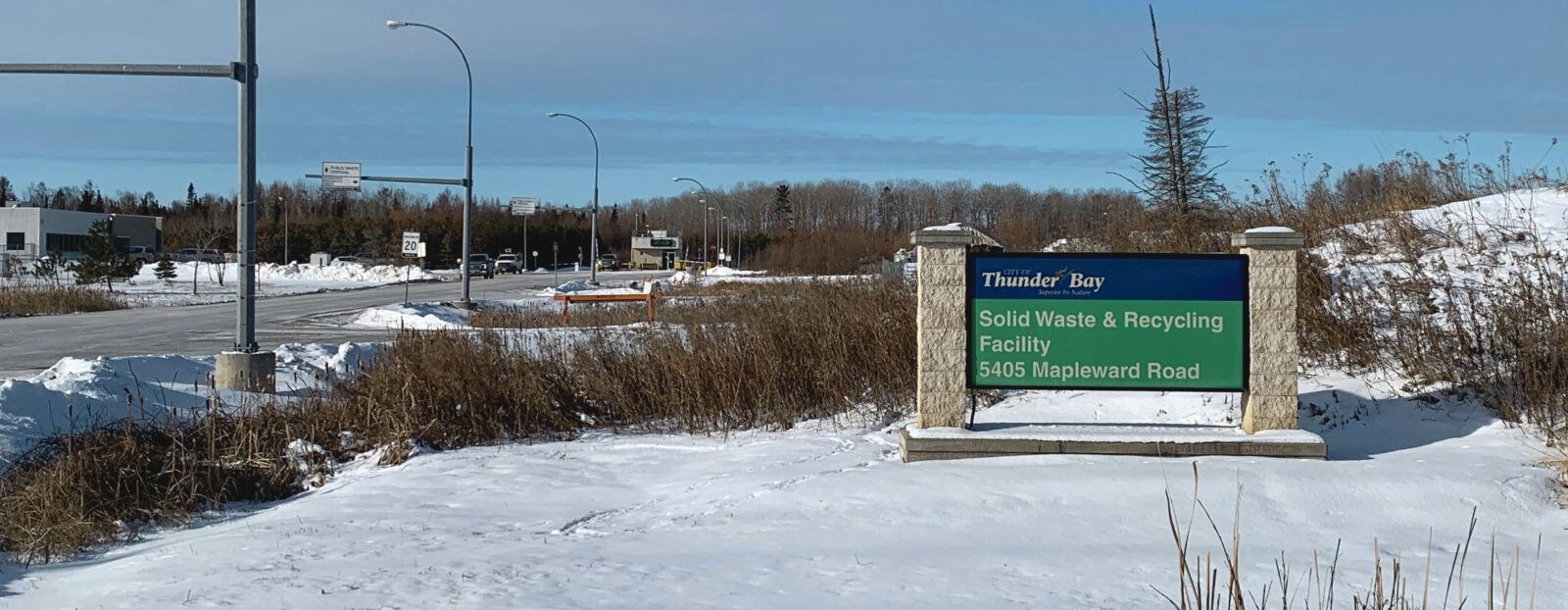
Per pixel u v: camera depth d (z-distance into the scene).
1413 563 6.60
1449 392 10.62
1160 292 9.48
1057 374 9.52
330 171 37.72
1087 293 9.52
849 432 11.25
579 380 13.41
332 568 6.96
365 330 29.58
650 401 12.99
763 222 151.25
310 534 8.23
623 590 6.12
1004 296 9.55
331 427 12.03
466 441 11.94
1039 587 6.11
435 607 5.89
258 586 6.52
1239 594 4.86
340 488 10.30
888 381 12.70
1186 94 24.73
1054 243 19.58
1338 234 15.64
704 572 6.50
